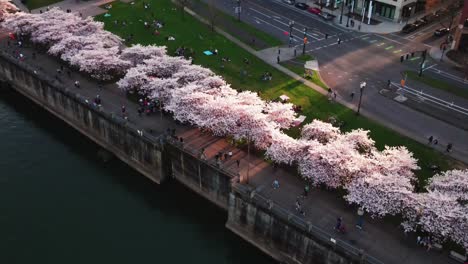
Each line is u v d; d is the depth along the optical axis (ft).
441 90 285.43
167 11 417.69
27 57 320.91
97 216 215.72
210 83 253.44
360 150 215.51
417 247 167.63
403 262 161.38
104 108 257.14
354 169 184.65
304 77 300.20
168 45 349.00
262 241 194.49
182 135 233.55
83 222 211.82
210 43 352.28
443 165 217.15
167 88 249.55
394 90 285.23
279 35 371.35
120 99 268.00
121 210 220.02
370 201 174.91
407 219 177.78
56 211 217.97
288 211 182.29
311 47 349.20
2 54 319.47
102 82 286.46
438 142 234.17
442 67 316.81
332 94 277.44
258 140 212.02
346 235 172.24
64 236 203.82
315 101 270.87
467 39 328.70
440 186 181.57
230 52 337.93
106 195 229.45
